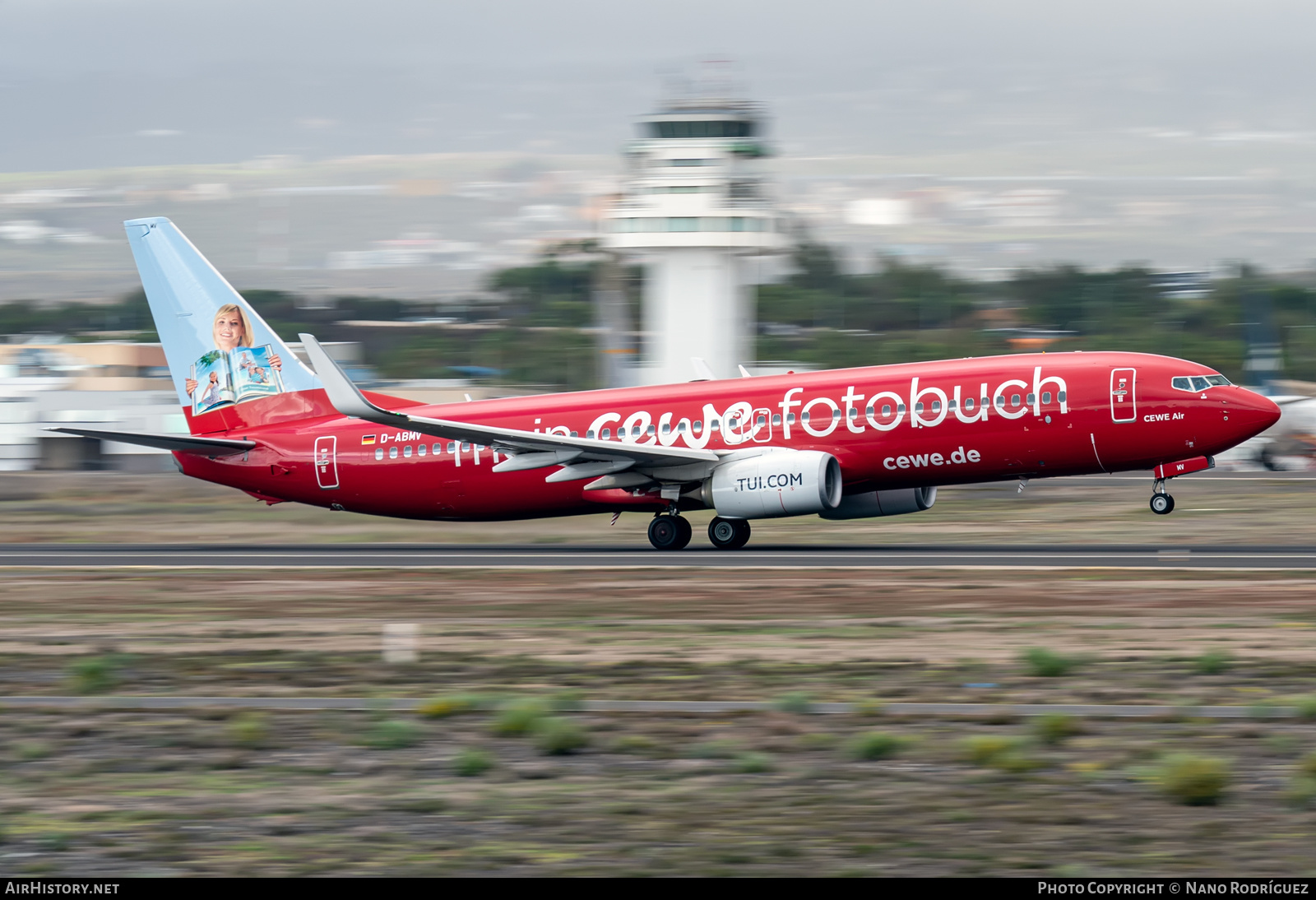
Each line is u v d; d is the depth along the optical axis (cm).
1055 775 5706
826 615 9950
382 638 9394
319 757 6238
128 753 6369
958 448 13512
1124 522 18538
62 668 8562
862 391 13888
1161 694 7162
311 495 15862
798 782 5684
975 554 13712
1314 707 6575
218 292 15988
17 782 5866
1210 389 13012
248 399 16012
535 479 14900
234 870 4703
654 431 14475
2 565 14525
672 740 6412
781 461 13625
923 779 5675
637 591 11438
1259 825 5012
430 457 15250
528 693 7581
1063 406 13212
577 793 5575
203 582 12812
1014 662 8031
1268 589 10788
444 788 5684
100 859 4850
